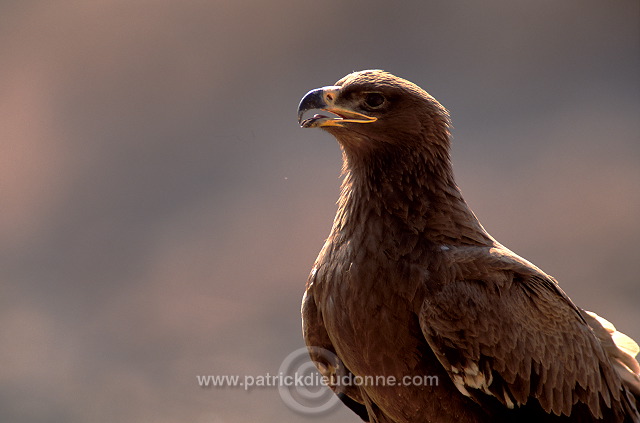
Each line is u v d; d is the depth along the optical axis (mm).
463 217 6039
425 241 5883
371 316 5820
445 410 5938
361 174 6152
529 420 5930
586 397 6055
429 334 5668
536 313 5875
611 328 6629
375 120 6090
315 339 6320
